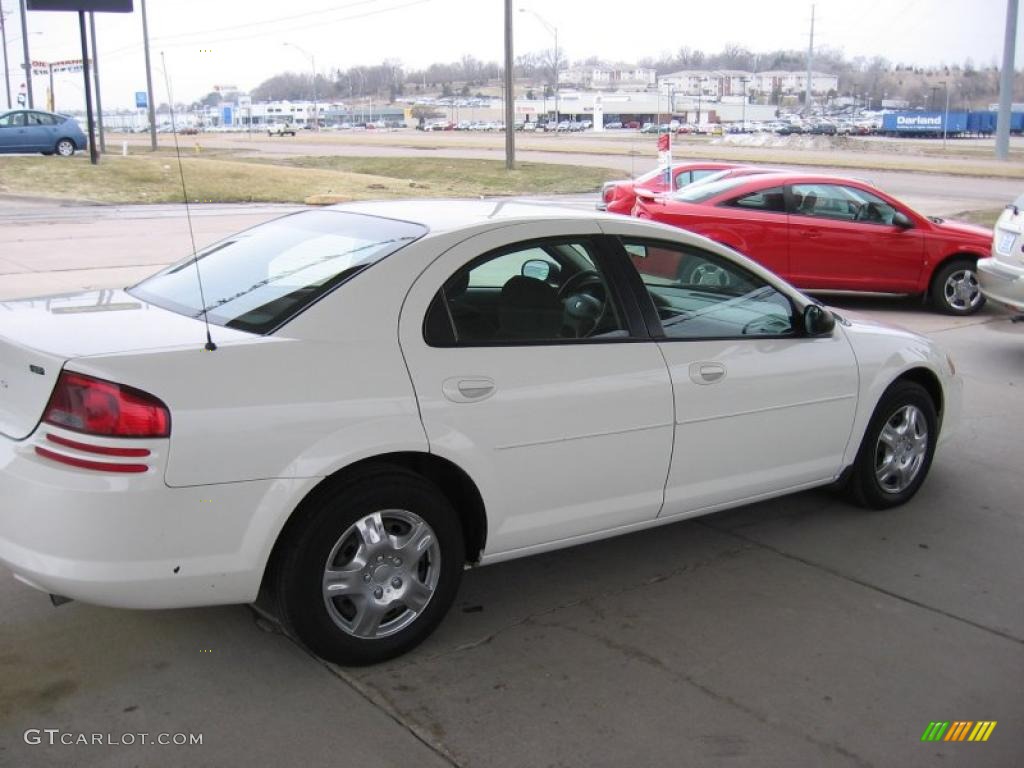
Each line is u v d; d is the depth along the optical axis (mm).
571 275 4027
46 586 3080
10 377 3258
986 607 4238
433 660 3660
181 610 3977
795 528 5082
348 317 3451
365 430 3369
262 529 3225
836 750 3178
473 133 100312
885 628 4023
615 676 3584
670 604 4188
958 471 6027
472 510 3771
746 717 3348
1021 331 10578
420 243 3713
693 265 4418
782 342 4645
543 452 3828
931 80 186375
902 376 5332
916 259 11422
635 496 4172
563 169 37844
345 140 69875
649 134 94688
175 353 3160
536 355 3803
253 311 3562
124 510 3021
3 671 3492
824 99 187500
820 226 11266
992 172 38094
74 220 19719
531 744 3156
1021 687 3605
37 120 32406
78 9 27750
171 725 3199
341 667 3570
